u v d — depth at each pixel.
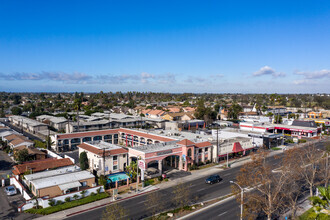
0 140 78.25
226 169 61.69
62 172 49.66
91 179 46.75
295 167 38.81
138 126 118.50
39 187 40.72
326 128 123.19
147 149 57.41
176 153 59.25
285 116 168.38
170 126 119.75
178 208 38.31
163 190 47.25
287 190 38.59
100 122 108.50
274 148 84.50
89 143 65.12
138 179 51.12
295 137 105.19
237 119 159.88
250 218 31.23
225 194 44.84
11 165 62.12
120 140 87.94
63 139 77.56
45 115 136.00
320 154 51.34
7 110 191.38
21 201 41.38
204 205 39.88
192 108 186.62
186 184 50.50
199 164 64.50
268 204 35.12
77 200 40.94
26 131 111.75
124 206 39.72
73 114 143.12
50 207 38.16
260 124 109.00
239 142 74.00
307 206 38.56
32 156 63.53
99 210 38.38
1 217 35.50
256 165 35.16
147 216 35.84
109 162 55.50
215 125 138.88
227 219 34.84
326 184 41.47
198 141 67.38
